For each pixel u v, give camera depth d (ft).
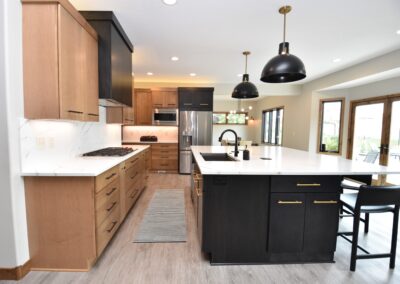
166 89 19.19
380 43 10.71
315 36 9.94
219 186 6.26
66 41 5.95
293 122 22.22
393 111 14.08
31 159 6.00
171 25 9.05
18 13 5.46
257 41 10.64
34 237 5.99
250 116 33.73
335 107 18.48
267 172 5.98
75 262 6.07
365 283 5.75
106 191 6.77
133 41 10.71
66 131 7.76
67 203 5.93
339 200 6.41
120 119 11.96
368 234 8.36
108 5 7.59
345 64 14.19
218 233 6.37
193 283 5.66
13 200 5.51
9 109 5.31
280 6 7.54
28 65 5.63
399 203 5.92
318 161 7.74
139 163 11.68
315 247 6.51
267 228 6.43
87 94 7.27
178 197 12.50
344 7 7.53
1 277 5.65
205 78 18.76
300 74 7.33
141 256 6.81
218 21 8.68
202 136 19.08
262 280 5.82
